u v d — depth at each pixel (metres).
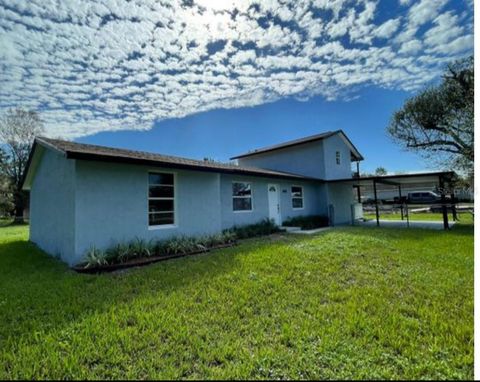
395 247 7.59
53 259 7.14
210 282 4.78
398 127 16.88
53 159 7.77
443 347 2.67
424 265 5.66
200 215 8.97
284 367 2.44
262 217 12.48
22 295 4.31
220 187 10.70
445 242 8.20
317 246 7.85
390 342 2.77
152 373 2.36
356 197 23.48
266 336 2.96
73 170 6.30
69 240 6.42
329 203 16.00
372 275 5.05
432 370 2.34
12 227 19.27
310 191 15.82
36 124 25.44
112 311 3.58
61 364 2.48
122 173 7.04
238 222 11.31
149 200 7.70
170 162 7.48
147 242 7.41
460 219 16.17
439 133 15.49
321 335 2.92
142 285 4.69
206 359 2.55
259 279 4.89
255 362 2.50
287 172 17.38
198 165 8.41
